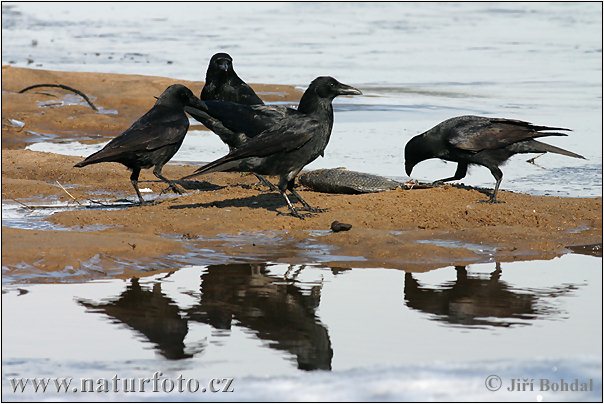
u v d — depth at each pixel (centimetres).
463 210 1606
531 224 1574
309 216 1593
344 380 972
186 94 1753
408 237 1499
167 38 4109
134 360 1020
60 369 997
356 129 2431
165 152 1706
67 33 4216
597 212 1634
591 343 1061
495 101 2777
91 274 1315
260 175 1705
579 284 1287
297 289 1259
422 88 3005
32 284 1269
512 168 2058
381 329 1107
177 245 1432
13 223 1575
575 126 2433
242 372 995
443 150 1731
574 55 3647
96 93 2895
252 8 5016
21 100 2767
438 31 4281
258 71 3294
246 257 1411
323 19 4666
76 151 2269
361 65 3434
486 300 1215
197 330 1105
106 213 1612
